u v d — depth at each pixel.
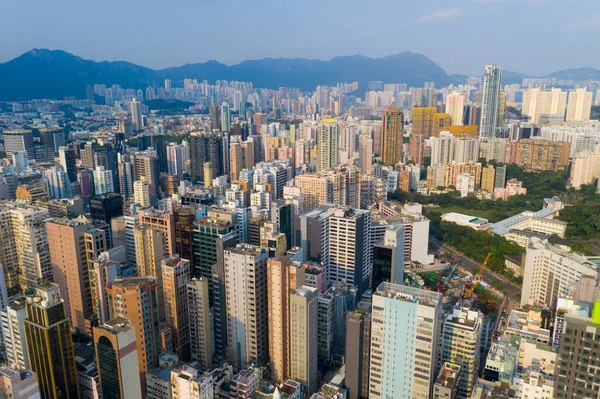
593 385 188.50
